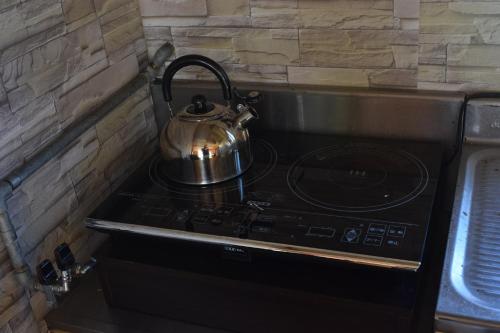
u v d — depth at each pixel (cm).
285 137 140
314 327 100
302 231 104
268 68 140
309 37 133
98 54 129
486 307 88
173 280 108
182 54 146
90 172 129
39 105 113
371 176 120
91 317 113
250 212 111
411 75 129
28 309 113
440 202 125
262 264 105
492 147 125
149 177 128
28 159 112
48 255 118
